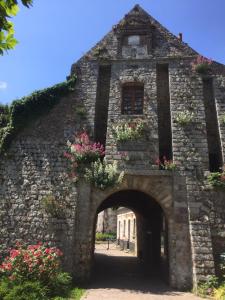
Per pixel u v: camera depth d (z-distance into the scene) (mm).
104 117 14312
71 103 13961
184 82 14023
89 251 11844
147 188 12500
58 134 13398
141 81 14141
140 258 22547
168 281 12203
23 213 12227
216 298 9789
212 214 11938
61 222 12031
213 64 14312
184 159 12695
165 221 13164
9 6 3533
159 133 13875
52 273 9789
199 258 11273
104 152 12992
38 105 13773
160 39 14922
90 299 9312
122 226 33156
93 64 14688
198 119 13328
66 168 12797
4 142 13109
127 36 15094
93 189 12570
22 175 12758
